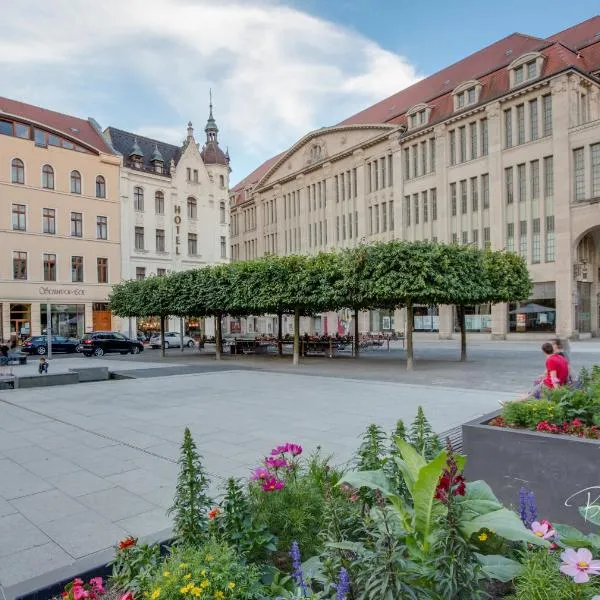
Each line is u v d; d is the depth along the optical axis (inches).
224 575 96.7
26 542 167.6
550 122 1433.3
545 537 99.0
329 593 95.4
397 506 97.5
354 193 2103.8
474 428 188.9
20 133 1481.3
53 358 1160.2
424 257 668.1
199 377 666.8
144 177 1765.5
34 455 279.9
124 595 95.3
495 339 1547.7
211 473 240.4
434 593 85.6
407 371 698.2
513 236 1523.1
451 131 1717.5
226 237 2017.7
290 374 687.7
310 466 174.9
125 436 322.7
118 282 1668.3
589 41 1533.0
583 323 1460.4
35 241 1492.4
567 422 189.6
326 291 747.4
